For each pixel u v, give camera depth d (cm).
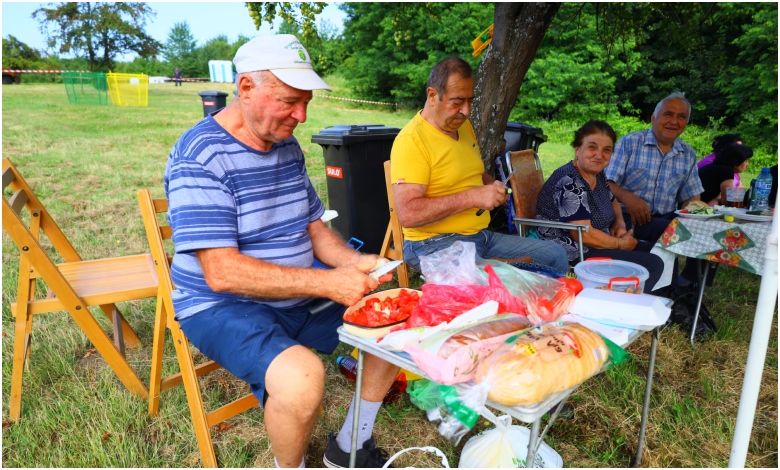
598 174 321
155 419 230
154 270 261
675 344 302
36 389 246
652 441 223
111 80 1928
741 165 454
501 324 148
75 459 203
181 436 220
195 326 181
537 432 131
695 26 548
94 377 260
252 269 167
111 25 3750
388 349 150
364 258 202
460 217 285
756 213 299
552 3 369
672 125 371
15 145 907
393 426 230
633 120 1739
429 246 280
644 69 1772
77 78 2102
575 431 228
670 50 1745
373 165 399
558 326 146
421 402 223
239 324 173
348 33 2405
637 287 192
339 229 412
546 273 239
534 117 1848
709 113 1669
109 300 229
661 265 286
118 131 1167
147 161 848
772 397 259
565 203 298
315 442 221
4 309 323
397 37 486
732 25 1456
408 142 268
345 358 268
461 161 280
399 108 2264
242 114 178
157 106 1856
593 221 313
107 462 203
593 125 293
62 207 561
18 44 4250
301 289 168
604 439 225
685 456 214
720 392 259
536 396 122
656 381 269
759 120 1410
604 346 140
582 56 1853
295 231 196
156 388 229
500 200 253
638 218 367
